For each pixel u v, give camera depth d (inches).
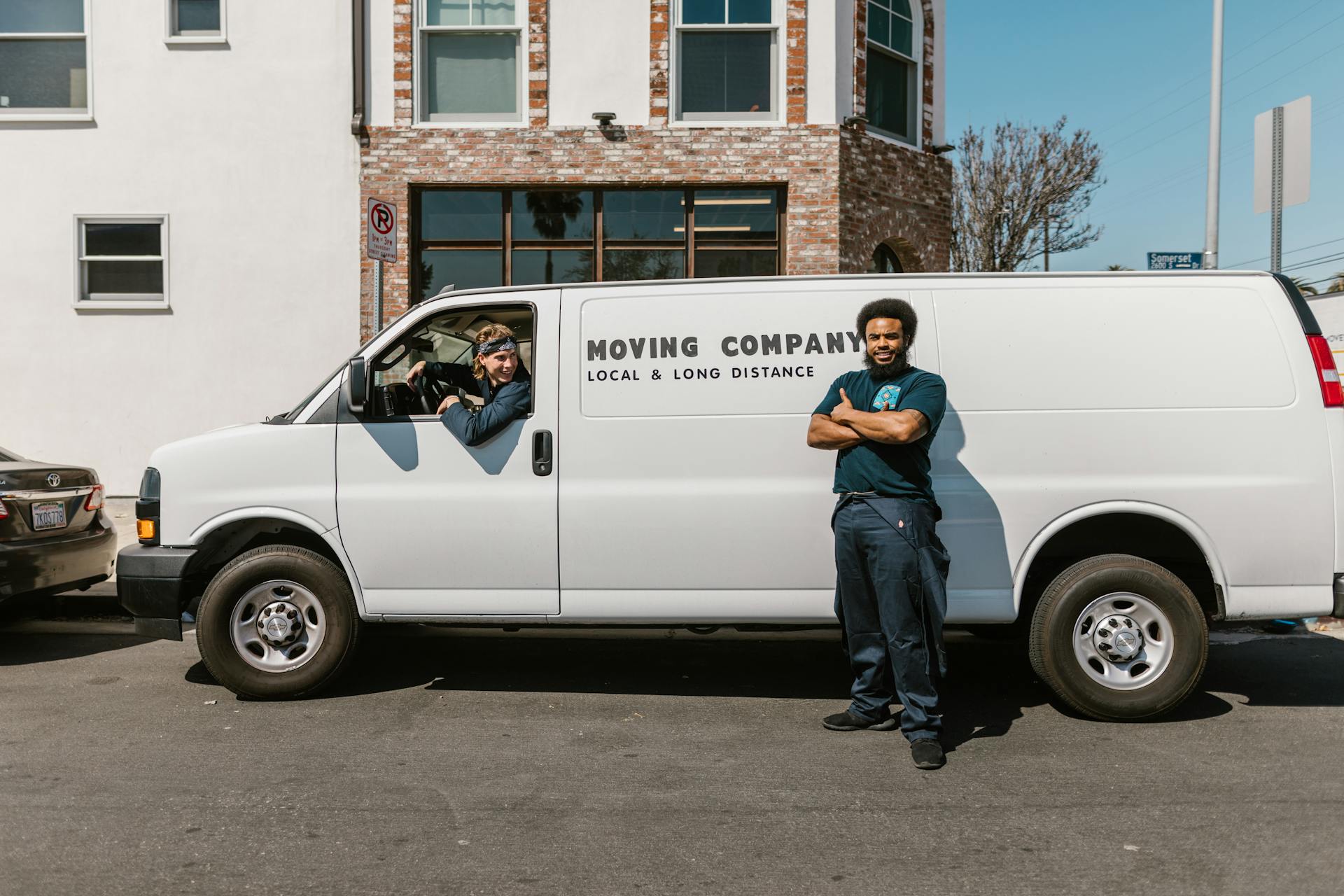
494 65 441.7
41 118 431.8
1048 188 1252.5
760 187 442.3
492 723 185.8
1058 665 182.9
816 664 232.2
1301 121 293.1
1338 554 181.0
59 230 434.9
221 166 433.7
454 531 193.3
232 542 205.8
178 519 197.2
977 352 186.2
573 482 191.5
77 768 160.9
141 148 434.0
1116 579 182.1
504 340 191.9
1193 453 183.3
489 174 433.4
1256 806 144.9
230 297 435.8
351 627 198.4
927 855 129.4
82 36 436.8
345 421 196.4
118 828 137.5
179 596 196.2
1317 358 183.3
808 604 190.4
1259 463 182.5
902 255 498.0
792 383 189.3
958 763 163.8
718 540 189.5
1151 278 188.1
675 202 442.3
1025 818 141.1
